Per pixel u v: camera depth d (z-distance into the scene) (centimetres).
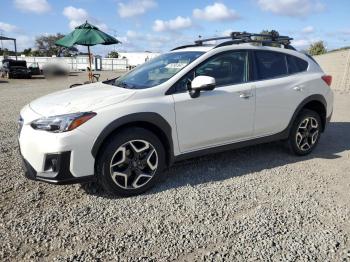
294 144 531
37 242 301
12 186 414
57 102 394
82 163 357
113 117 369
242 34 493
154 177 403
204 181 437
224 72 457
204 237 312
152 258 282
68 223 332
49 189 408
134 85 439
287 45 534
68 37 1216
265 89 479
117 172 378
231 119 452
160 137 412
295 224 336
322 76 550
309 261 280
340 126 780
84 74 3959
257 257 284
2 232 315
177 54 488
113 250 291
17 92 1670
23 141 370
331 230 326
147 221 338
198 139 431
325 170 485
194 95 415
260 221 340
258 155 544
